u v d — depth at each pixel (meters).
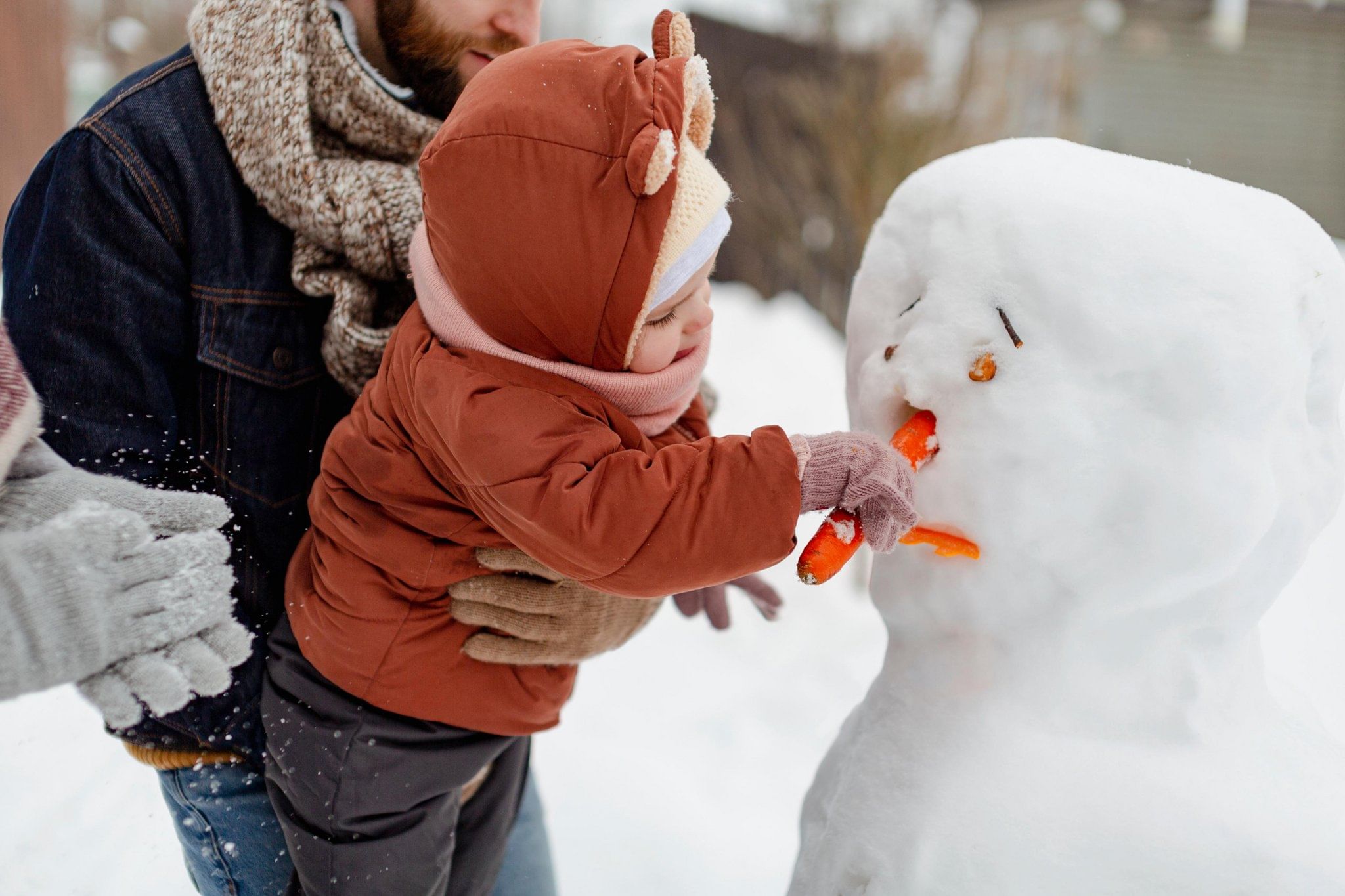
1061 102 9.77
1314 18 9.95
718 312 6.48
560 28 10.78
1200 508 0.90
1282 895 0.88
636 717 3.12
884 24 6.36
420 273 1.15
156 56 8.85
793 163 6.57
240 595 1.31
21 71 3.96
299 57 1.20
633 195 1.01
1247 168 10.24
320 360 1.32
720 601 1.62
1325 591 2.58
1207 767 0.96
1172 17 10.00
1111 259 0.91
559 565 1.07
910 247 1.06
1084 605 0.97
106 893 1.43
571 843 2.38
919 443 0.99
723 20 6.76
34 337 1.17
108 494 0.95
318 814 1.22
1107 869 0.91
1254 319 0.89
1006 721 1.00
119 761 1.70
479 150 1.03
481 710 1.25
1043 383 0.92
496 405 1.05
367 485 1.17
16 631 0.81
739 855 2.42
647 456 1.05
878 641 3.61
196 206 1.23
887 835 1.00
